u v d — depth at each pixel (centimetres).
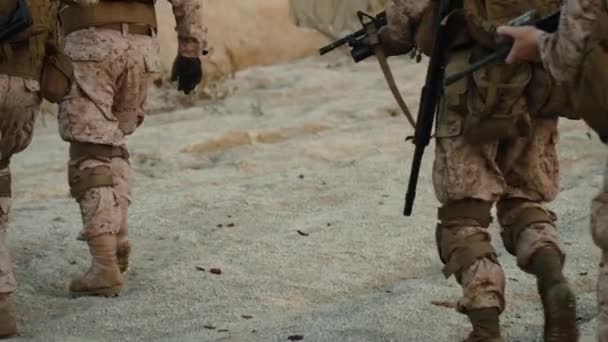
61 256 903
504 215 631
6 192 710
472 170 604
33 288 826
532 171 623
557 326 584
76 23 788
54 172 1245
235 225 998
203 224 1006
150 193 1124
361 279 842
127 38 793
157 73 819
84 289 802
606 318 456
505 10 579
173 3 834
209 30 1895
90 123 791
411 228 965
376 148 1297
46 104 1672
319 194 1099
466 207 606
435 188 617
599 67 446
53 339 710
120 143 805
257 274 853
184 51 848
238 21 1947
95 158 799
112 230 802
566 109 589
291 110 1544
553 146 630
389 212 1020
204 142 1331
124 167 827
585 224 923
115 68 792
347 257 891
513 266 829
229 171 1220
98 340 709
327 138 1338
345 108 1515
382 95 1599
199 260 888
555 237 615
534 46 476
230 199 1084
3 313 708
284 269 864
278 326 720
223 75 1798
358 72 1814
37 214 1045
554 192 631
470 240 600
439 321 713
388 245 918
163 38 1817
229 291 814
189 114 1568
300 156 1273
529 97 593
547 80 581
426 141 615
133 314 763
